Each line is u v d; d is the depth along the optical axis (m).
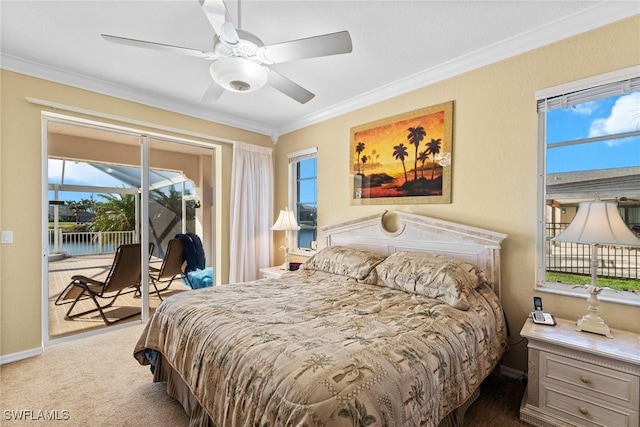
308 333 1.41
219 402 1.30
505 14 1.89
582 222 1.63
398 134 2.93
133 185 3.25
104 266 3.05
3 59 2.35
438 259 2.24
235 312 1.72
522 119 2.18
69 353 2.55
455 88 2.54
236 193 3.87
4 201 2.39
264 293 2.17
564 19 1.93
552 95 2.04
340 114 3.48
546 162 2.13
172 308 1.94
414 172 2.81
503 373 2.24
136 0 1.76
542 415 1.63
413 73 2.69
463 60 2.43
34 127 2.52
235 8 1.81
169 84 2.90
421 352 1.29
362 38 2.14
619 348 1.48
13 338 2.42
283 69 2.61
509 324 2.22
